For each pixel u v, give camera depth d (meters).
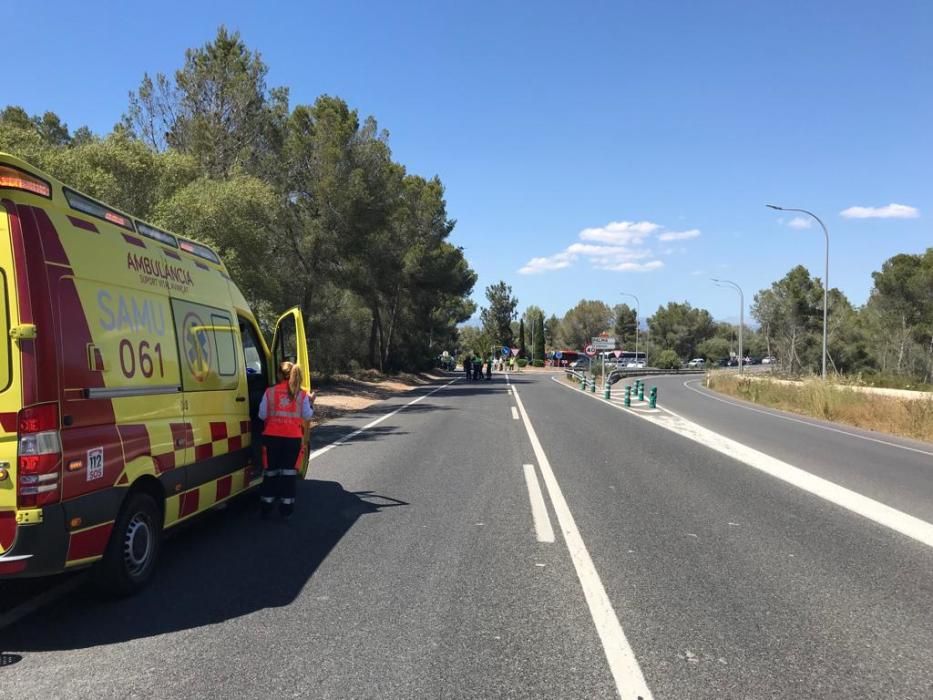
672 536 6.78
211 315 6.51
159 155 17.06
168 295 5.68
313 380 32.34
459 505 8.05
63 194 4.52
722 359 135.62
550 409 23.05
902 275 64.88
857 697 3.60
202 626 4.43
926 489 9.86
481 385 42.41
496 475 10.09
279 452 7.26
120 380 4.82
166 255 5.81
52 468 4.10
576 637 4.30
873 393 27.50
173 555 6.02
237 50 24.80
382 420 18.94
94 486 4.43
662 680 3.75
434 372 64.75
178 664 3.88
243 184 18.41
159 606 4.79
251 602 4.87
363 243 29.50
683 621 4.59
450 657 4.00
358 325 45.31
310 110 30.94
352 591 5.11
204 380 6.18
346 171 28.45
